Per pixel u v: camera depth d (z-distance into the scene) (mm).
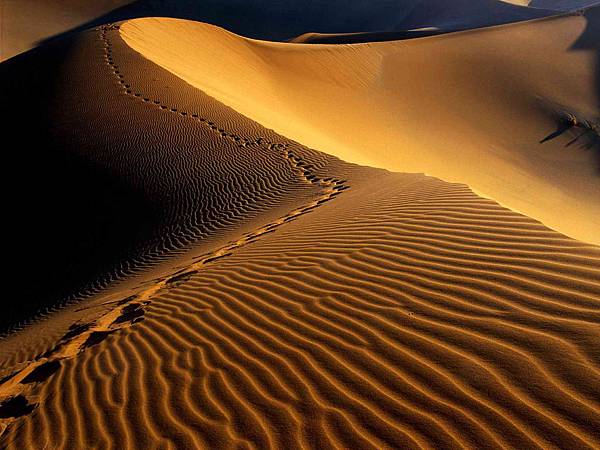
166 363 3922
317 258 5102
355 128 22219
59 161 12883
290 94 24016
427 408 2777
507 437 2475
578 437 2365
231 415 3127
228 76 22062
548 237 4250
